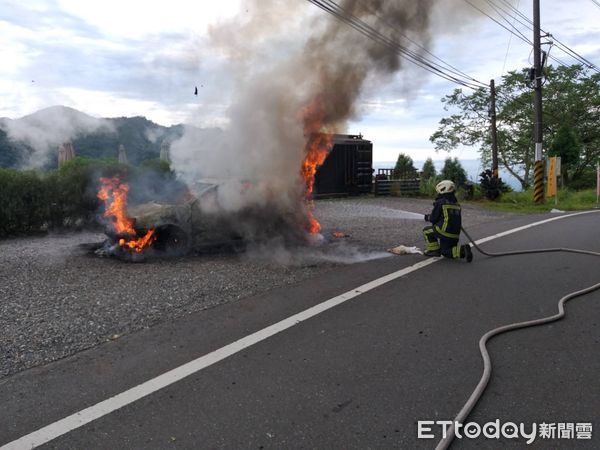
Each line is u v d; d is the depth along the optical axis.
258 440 2.56
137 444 2.52
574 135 25.77
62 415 2.80
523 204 18.33
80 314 4.50
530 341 3.94
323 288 5.50
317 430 2.65
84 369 3.39
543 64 18.19
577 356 3.63
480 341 3.87
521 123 30.81
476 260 7.11
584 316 4.55
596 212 14.92
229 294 5.21
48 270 6.18
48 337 3.93
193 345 3.82
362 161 19.55
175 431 2.64
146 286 5.45
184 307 4.76
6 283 5.53
